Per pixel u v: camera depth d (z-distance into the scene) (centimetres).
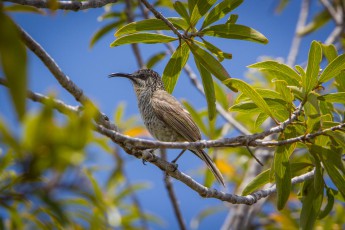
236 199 1088
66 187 793
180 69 1130
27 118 555
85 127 576
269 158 1688
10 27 478
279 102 1044
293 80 1083
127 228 1441
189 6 1027
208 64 1033
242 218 1611
